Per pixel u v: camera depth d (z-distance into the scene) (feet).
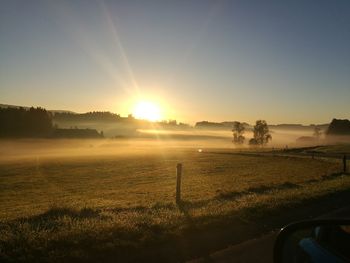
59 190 135.44
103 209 64.49
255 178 137.80
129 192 113.19
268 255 31.65
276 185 92.68
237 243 35.68
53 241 33.19
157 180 155.33
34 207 88.43
